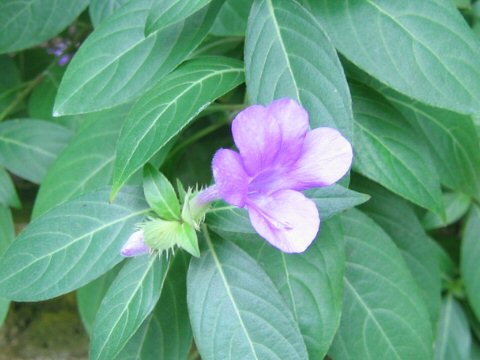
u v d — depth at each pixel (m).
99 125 0.21
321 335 0.18
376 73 0.18
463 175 0.22
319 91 0.17
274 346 0.17
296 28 0.17
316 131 0.15
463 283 0.27
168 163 0.24
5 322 0.31
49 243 0.18
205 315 0.17
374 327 0.21
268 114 0.14
